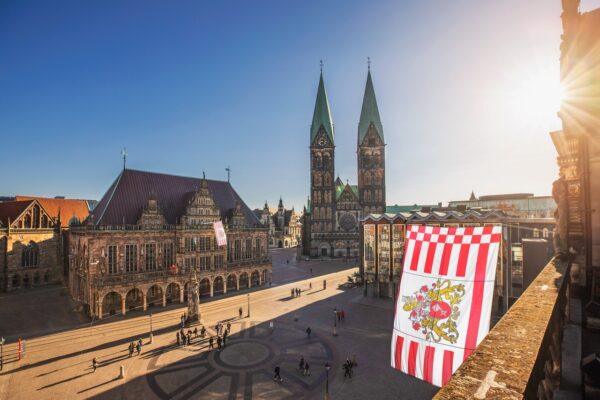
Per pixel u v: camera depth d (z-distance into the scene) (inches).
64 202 3949.3
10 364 1519.4
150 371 1451.8
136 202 2723.9
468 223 2269.9
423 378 558.3
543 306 318.7
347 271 4146.2
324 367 1485.0
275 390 1294.3
